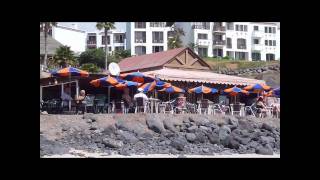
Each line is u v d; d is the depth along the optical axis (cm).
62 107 2477
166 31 7294
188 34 7206
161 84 2842
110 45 7888
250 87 3216
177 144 2188
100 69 5856
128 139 2167
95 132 2166
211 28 7281
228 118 2711
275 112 3083
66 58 5656
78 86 2812
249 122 2783
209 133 2450
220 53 7356
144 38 7231
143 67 3788
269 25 7681
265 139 2556
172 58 3766
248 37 7569
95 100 2566
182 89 3078
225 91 3219
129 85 2581
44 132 2050
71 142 2056
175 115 2552
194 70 3875
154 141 2258
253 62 6419
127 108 2602
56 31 7456
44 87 3055
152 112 2647
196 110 2978
